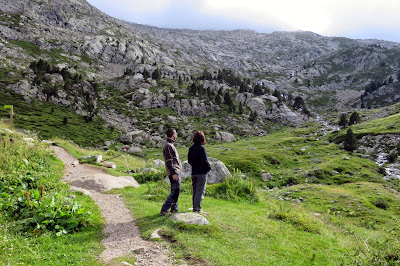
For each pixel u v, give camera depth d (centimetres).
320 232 1124
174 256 672
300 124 16600
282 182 5059
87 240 758
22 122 9531
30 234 751
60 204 917
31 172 1387
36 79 13912
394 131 9062
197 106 16212
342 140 9769
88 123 11756
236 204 1509
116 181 1786
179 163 1018
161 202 1325
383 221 2433
